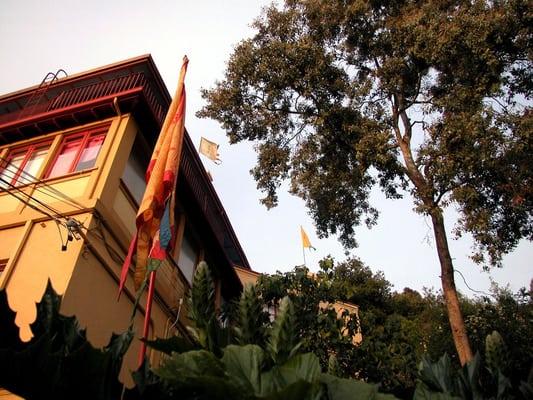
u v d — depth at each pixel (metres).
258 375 2.09
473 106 9.70
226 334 2.56
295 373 2.05
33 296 7.08
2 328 2.16
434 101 10.67
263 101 11.91
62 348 2.21
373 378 10.45
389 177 11.00
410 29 10.56
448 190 9.73
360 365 10.52
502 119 9.12
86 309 7.31
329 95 11.52
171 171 6.92
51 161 9.64
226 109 12.19
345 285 11.90
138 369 2.44
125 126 9.53
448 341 15.69
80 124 10.06
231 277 14.26
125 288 8.50
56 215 8.08
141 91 9.55
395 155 10.41
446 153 9.34
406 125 12.03
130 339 2.41
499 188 9.41
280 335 2.30
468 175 9.48
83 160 9.38
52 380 2.05
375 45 11.87
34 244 7.84
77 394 2.09
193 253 12.59
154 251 6.26
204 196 13.12
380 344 10.98
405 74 11.67
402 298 22.22
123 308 8.42
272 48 11.44
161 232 6.41
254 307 2.56
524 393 2.43
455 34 9.61
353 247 13.10
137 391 2.32
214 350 2.45
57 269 7.31
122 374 7.88
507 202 9.62
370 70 12.52
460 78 10.25
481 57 9.49
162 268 10.22
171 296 10.36
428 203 9.82
